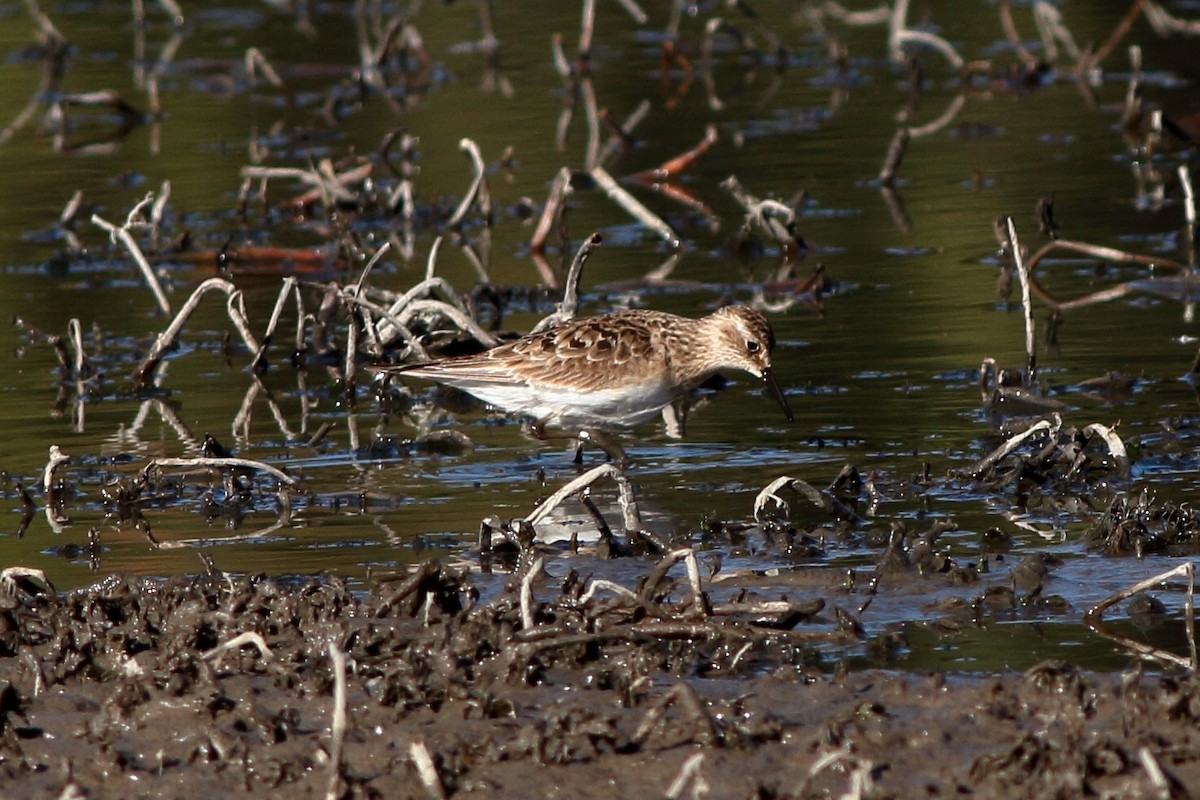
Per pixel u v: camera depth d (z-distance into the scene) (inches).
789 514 444.5
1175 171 871.1
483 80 1155.9
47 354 656.4
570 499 465.7
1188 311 652.7
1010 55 1170.6
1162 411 526.6
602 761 293.1
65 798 278.1
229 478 476.7
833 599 375.2
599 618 349.1
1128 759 277.3
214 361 646.5
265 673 337.7
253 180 923.4
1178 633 345.7
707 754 293.0
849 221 812.6
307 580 397.4
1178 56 1138.7
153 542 438.3
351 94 1123.9
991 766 277.1
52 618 358.6
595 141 952.3
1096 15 1269.7
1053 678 306.5
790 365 605.0
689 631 340.2
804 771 286.0
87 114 1093.1
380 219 860.0
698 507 454.3
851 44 1250.6
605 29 1306.6
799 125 1021.2
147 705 321.1
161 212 792.9
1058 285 698.2
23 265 787.4
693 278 727.1
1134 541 400.8
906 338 631.8
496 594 385.1
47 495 480.4
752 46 1194.6
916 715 303.9
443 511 459.5
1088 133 970.7
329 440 539.2
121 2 1432.1
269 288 747.4
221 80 1159.0
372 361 612.7
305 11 1375.5
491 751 294.5
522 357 517.7
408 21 1322.6
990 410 537.3
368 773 294.0
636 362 514.3
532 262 764.6
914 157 936.9
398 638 341.4
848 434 521.0
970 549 409.4
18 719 321.7
